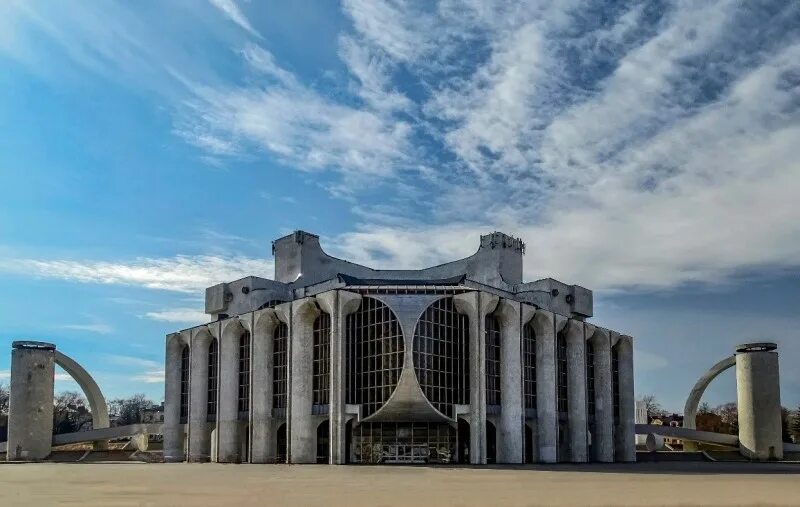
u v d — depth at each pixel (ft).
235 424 238.07
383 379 199.41
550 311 234.38
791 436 382.83
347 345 209.15
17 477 132.98
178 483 109.40
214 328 248.52
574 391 241.35
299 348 215.10
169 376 267.59
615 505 71.77
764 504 73.77
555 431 225.76
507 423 212.43
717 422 479.00
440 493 86.89
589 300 263.49
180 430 263.90
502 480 116.88
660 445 317.83
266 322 229.66
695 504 73.41
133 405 636.48
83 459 276.21
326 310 210.59
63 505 70.85
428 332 201.87
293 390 213.66
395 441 205.98
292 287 257.34
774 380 277.64
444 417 201.57
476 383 203.51
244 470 162.30
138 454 278.67
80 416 521.24
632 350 272.10
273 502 73.72
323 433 214.90
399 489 94.17
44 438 280.92
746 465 212.23
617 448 264.52
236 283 256.32
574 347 244.42
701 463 239.91
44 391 283.59
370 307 207.00
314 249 267.18
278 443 226.99
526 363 227.40
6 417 444.96
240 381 241.96
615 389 268.21
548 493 87.51
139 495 84.48
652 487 100.01
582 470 162.30
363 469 165.78
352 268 271.08
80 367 310.24
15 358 282.36
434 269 268.00
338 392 200.34
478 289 209.15
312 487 98.43
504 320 219.00
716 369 315.37
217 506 68.90
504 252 255.91
